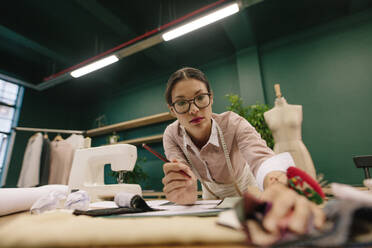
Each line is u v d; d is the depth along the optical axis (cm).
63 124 468
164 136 106
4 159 371
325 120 265
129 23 315
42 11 297
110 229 23
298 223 19
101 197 89
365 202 18
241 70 325
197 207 53
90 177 96
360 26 268
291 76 296
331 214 19
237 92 333
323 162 256
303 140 271
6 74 370
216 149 89
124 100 446
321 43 286
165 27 254
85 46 372
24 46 357
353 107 254
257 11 292
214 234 21
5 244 21
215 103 346
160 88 405
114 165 95
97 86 471
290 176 34
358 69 259
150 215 39
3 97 383
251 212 21
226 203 56
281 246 18
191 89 73
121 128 406
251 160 68
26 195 64
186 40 350
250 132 80
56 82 361
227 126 87
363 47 262
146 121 373
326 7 284
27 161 296
